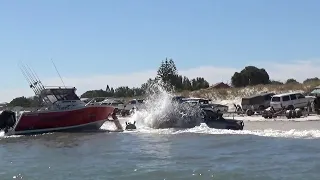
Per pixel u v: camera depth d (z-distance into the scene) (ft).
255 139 86.43
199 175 55.16
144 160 67.67
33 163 69.46
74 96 123.65
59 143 95.61
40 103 123.13
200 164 62.34
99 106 121.39
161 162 65.26
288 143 79.15
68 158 73.46
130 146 85.10
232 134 96.12
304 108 142.51
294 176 52.39
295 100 146.82
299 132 92.73
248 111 148.15
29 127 116.37
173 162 64.85
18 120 115.85
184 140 90.12
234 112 155.84
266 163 60.95
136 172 58.34
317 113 130.00
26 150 86.17
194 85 300.61
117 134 108.88
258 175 53.67
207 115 112.68
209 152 73.10
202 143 84.33
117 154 75.36
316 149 71.20
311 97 148.66
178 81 303.07
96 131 117.91
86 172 59.88
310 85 208.23
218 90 236.43
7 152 83.87
